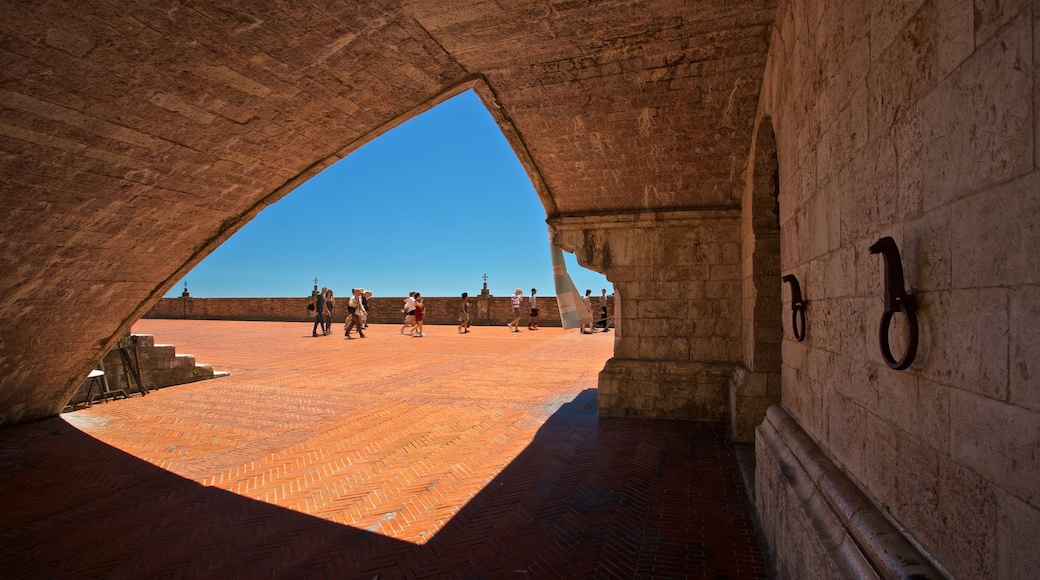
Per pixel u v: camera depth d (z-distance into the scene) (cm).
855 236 276
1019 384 143
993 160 154
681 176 856
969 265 169
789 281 405
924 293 201
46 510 557
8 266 703
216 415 958
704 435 813
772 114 546
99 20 475
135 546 480
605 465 680
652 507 549
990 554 159
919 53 202
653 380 929
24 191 626
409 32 569
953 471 182
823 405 341
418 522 522
